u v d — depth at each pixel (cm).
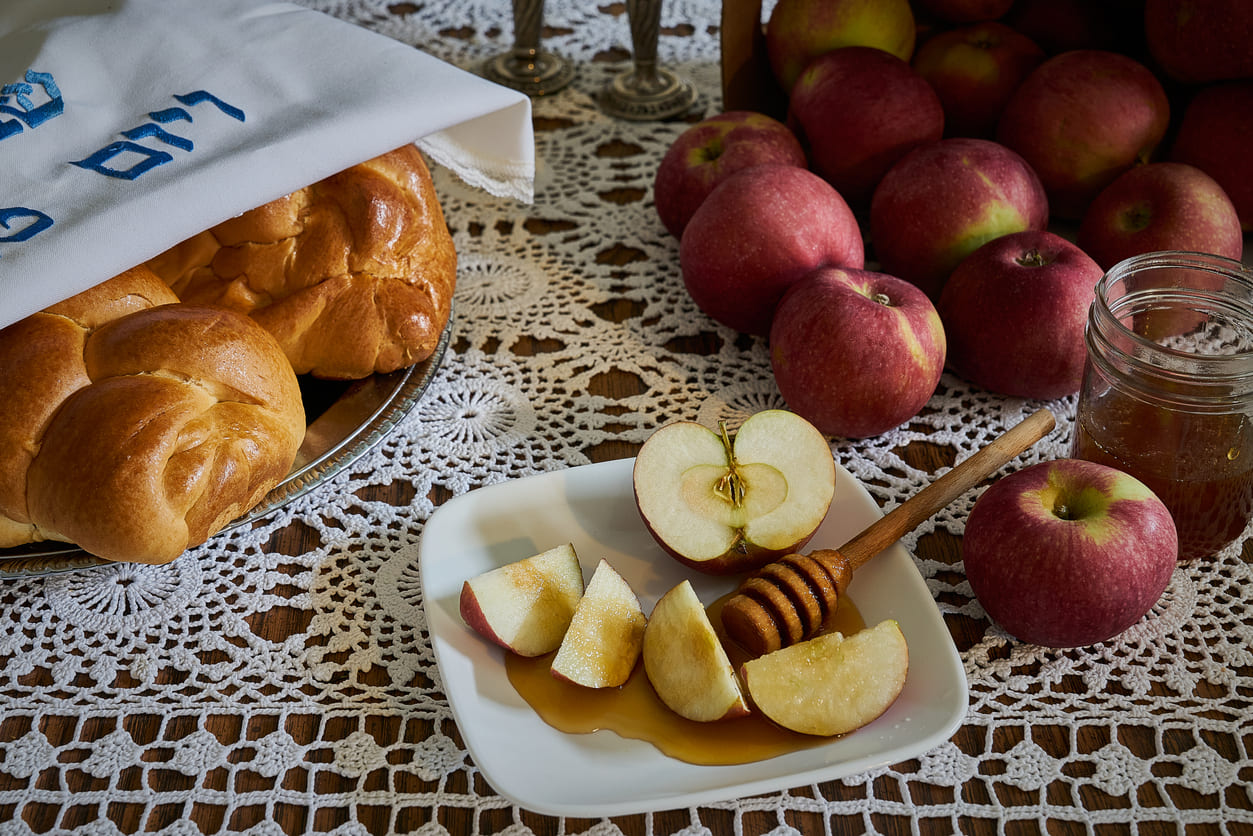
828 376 74
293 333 75
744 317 85
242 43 80
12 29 83
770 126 94
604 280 95
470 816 56
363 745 59
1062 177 92
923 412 82
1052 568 59
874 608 63
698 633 57
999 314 77
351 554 70
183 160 70
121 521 59
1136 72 89
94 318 66
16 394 61
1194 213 82
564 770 55
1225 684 62
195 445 62
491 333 89
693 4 136
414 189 81
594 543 68
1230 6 85
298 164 71
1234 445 65
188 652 64
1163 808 56
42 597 67
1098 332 67
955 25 107
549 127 115
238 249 76
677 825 56
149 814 56
